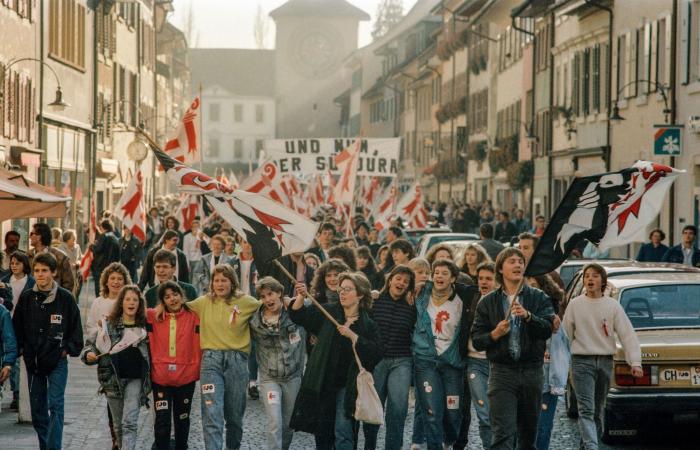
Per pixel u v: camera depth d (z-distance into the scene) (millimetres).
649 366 12250
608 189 10031
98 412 15367
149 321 11680
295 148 32938
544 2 47906
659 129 28828
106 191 51312
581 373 12133
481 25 66312
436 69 82062
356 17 156375
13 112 33625
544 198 50094
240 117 169250
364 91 122688
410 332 12008
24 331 12141
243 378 11750
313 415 11180
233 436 11992
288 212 11617
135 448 12812
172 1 71688
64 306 12180
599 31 41062
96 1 47156
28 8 35406
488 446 11898
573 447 12852
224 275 11625
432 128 84875
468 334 11867
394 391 11906
